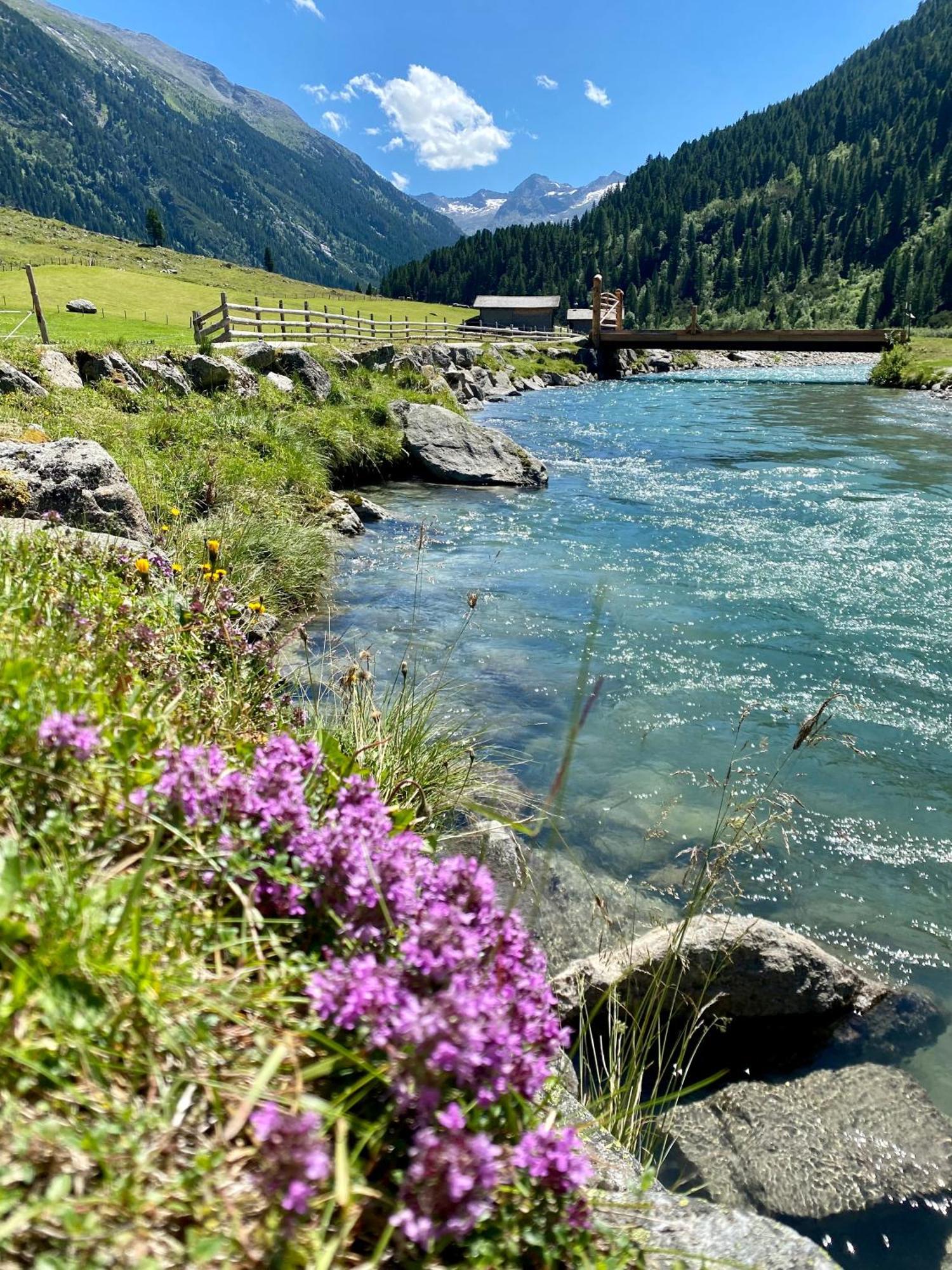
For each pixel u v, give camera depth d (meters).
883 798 5.90
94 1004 1.41
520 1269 1.46
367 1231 1.38
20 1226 1.08
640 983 3.71
